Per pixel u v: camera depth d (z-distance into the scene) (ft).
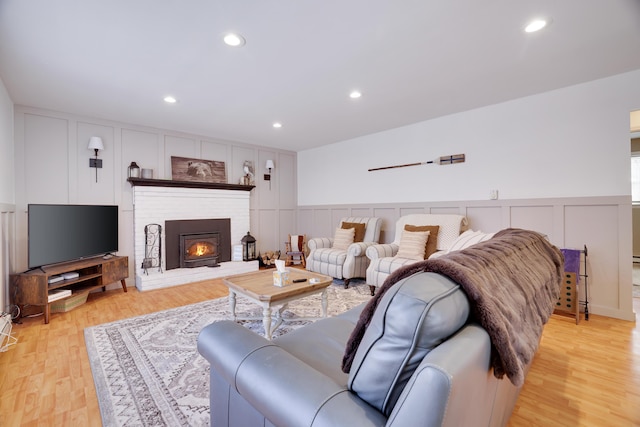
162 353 7.10
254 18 6.15
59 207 10.07
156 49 7.26
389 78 9.00
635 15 6.10
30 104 10.77
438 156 12.97
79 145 12.03
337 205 17.42
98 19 6.09
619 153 9.02
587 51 7.55
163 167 14.29
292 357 3.23
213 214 15.71
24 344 7.59
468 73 8.72
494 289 2.98
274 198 18.92
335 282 13.79
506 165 11.11
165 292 12.14
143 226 13.38
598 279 9.44
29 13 5.85
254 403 2.91
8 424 4.82
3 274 9.02
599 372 6.35
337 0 5.63
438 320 2.30
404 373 2.37
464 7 5.84
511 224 11.02
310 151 19.19
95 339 7.82
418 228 11.74
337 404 2.48
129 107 11.25
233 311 8.89
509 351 2.57
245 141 17.07
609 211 9.24
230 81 9.11
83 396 5.54
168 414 5.04
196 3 5.66
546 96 10.19
